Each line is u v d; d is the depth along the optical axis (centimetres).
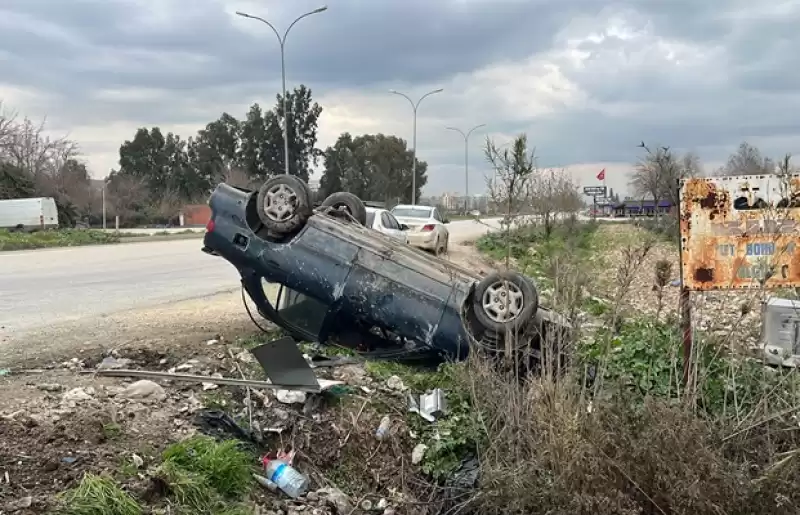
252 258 763
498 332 647
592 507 420
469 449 561
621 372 544
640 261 659
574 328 541
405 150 8762
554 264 622
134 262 2258
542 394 492
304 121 8638
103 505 396
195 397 594
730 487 417
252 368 686
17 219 4816
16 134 6012
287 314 798
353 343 776
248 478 492
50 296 1338
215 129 9000
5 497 396
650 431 441
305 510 488
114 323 970
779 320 543
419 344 709
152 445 486
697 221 531
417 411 604
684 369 536
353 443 570
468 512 496
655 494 430
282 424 576
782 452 462
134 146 9169
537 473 466
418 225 2264
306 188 755
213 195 789
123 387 600
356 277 725
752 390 532
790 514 418
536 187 1398
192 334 870
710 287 531
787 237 521
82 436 477
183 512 421
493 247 2408
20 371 670
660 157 1590
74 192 6644
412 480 551
